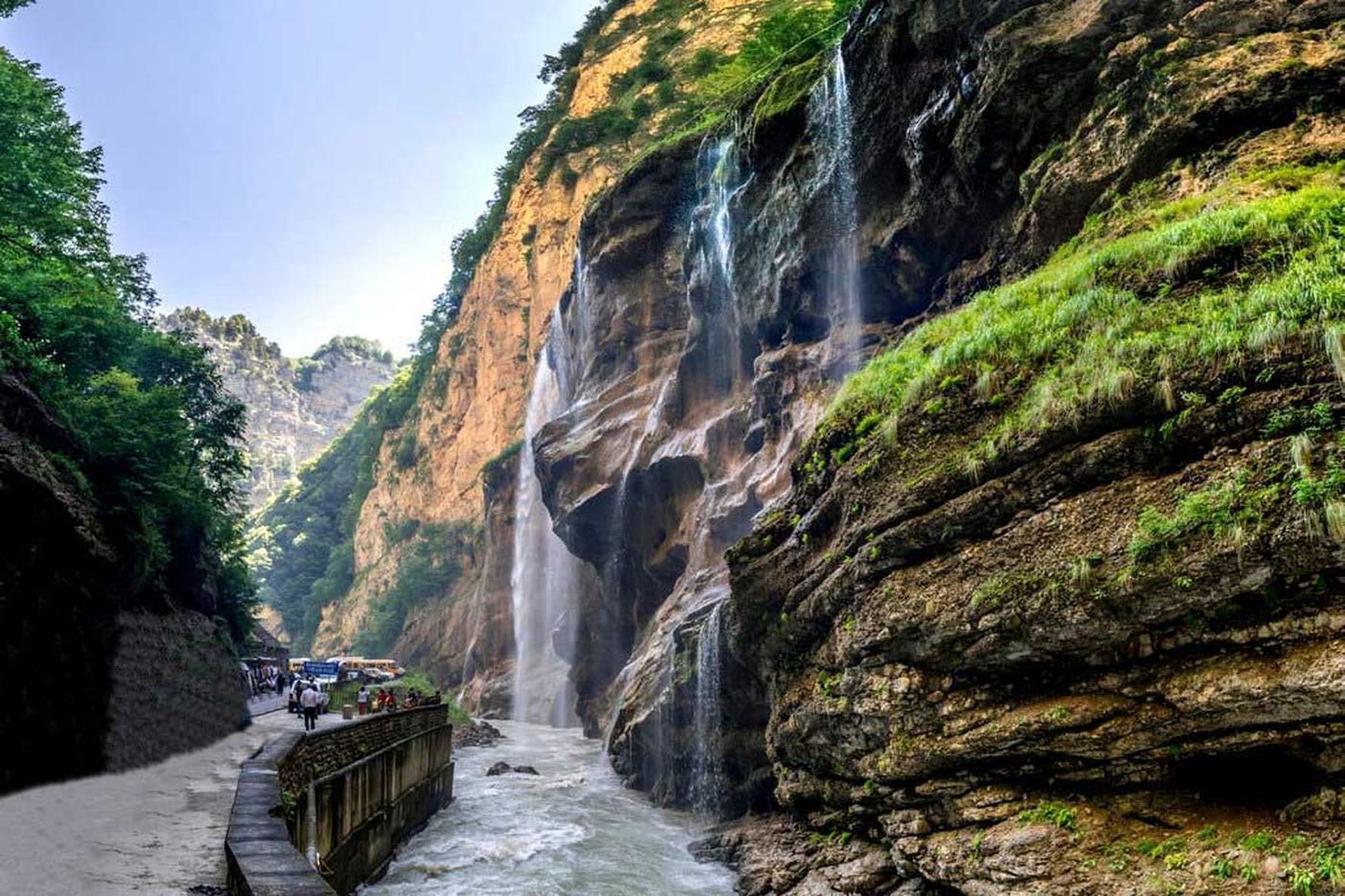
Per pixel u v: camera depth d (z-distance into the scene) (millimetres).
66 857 8852
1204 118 15102
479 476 83500
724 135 37281
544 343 77875
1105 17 17938
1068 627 9688
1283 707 8273
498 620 68500
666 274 42781
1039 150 19484
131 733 18125
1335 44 14484
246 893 6750
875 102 24203
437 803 22328
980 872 10203
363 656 91312
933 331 15258
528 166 89312
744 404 32531
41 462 16844
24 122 27766
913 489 11992
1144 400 9773
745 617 16891
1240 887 8070
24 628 14914
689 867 16938
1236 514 8625
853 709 12594
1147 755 9367
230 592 36562
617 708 30984
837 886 12898
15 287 22984
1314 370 8664
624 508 37000
